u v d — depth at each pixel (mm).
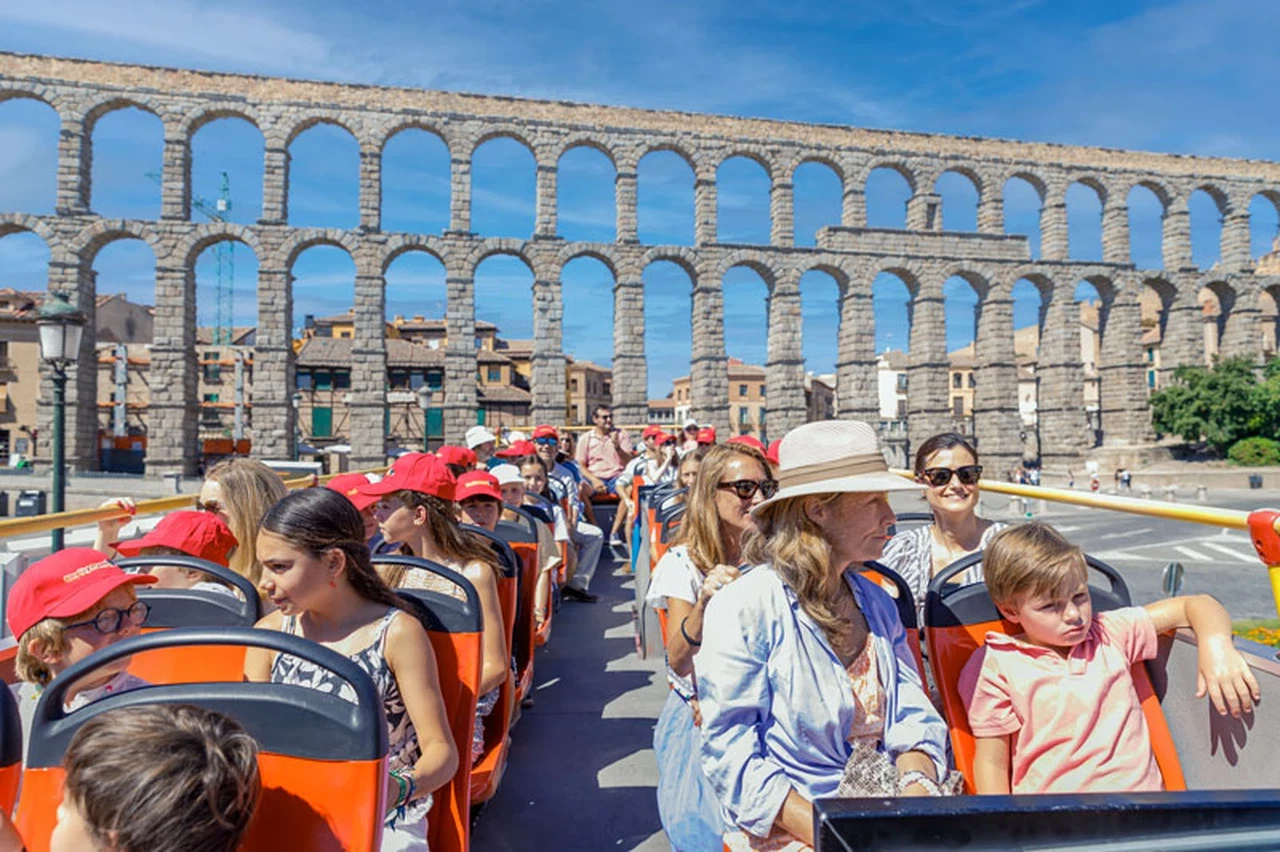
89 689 3146
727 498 4227
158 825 1987
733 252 50906
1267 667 2873
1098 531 21156
